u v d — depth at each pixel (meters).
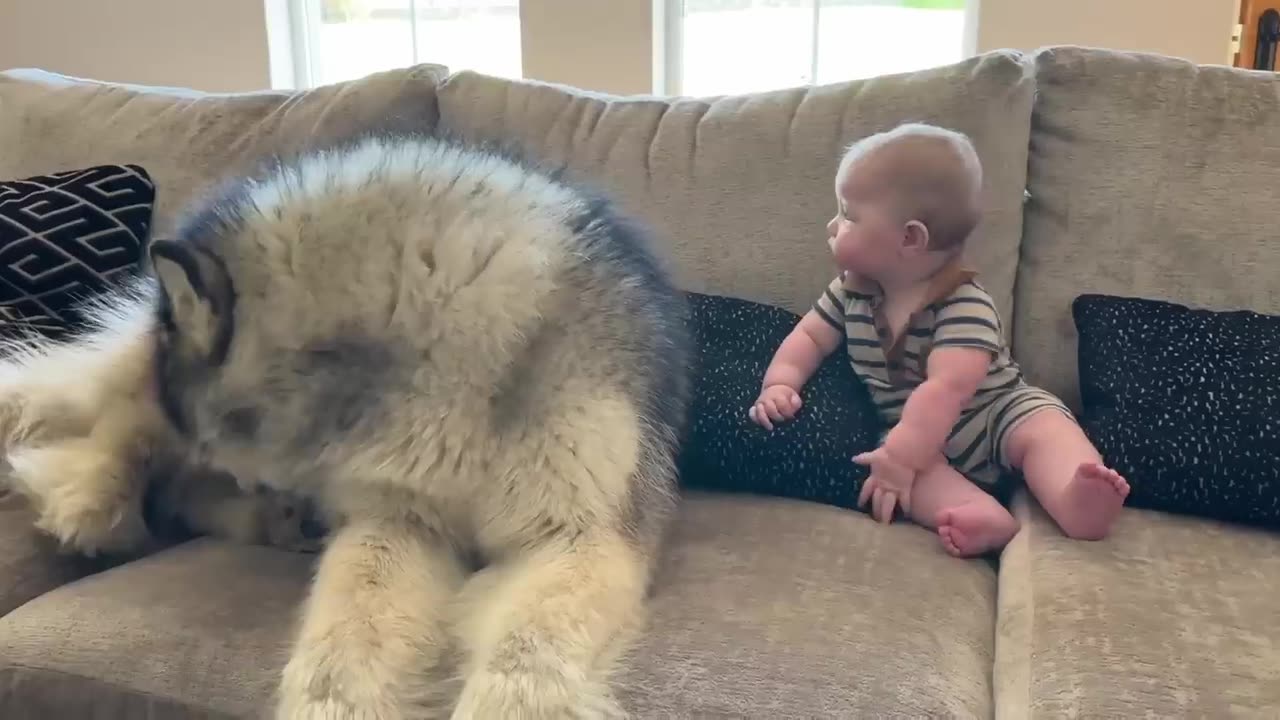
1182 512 1.19
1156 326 1.27
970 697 0.87
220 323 1.03
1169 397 1.21
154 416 1.14
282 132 1.66
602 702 0.85
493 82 1.66
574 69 2.45
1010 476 1.32
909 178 1.21
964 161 1.22
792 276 1.45
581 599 0.93
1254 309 1.33
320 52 2.88
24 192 1.54
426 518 1.08
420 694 0.90
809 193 1.45
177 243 1.03
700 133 1.52
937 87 1.43
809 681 0.85
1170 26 1.96
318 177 1.12
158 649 0.94
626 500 1.05
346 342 1.02
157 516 1.18
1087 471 1.08
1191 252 1.35
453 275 1.03
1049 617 0.95
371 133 1.37
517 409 1.03
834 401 1.29
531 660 0.86
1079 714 0.81
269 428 1.03
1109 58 1.44
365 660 0.88
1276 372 1.19
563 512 1.03
